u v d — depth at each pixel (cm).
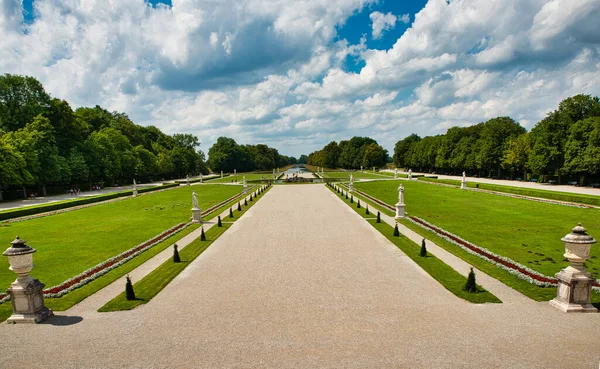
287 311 1150
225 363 859
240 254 1867
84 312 1188
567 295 1115
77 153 6594
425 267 1585
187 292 1344
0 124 5866
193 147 15950
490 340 941
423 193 4850
